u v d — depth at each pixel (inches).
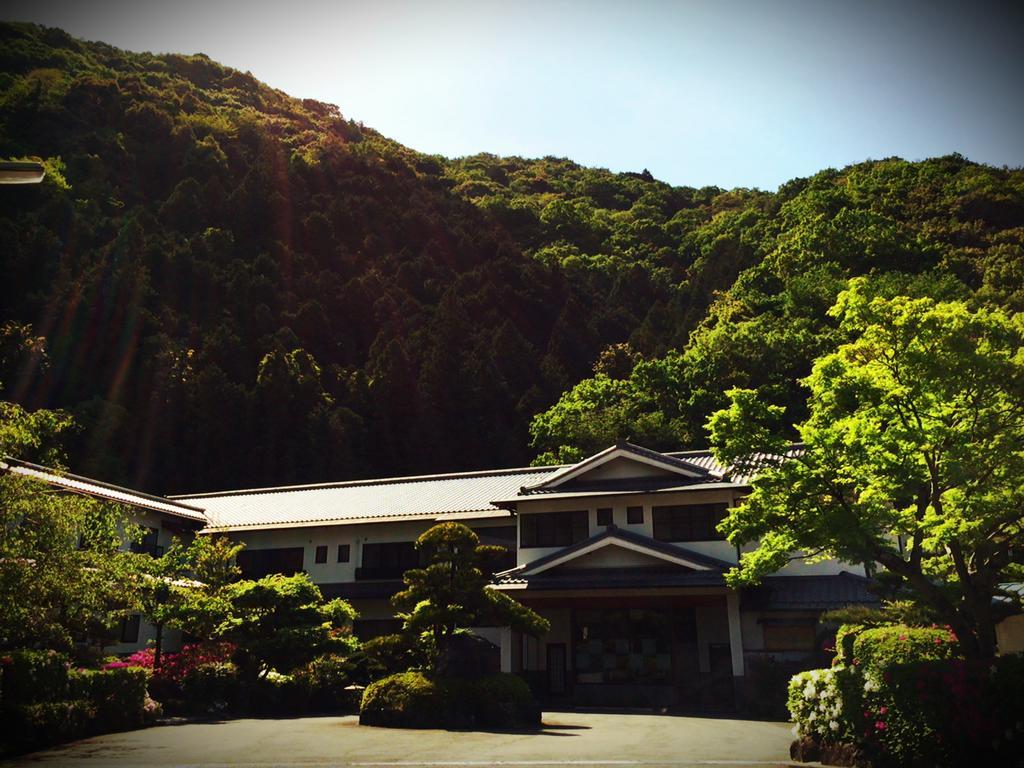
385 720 608.4
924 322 426.0
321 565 1166.3
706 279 2982.3
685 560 890.7
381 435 2122.3
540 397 2255.2
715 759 437.7
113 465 1774.1
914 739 355.6
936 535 390.3
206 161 3122.5
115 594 537.0
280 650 738.8
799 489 458.3
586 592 900.6
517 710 619.2
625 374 2380.7
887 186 3056.1
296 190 3230.8
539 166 5876.0
